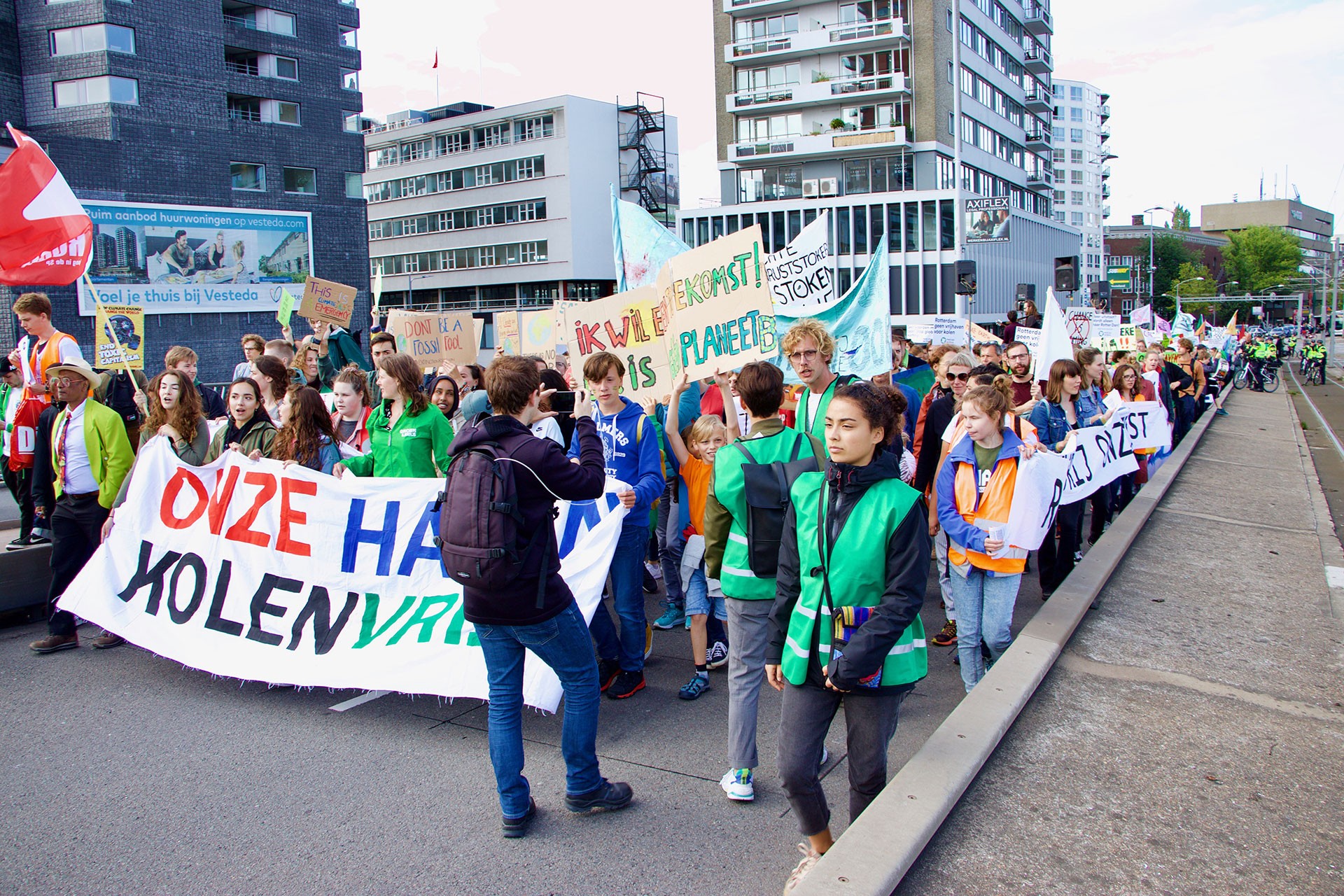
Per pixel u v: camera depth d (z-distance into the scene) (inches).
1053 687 182.7
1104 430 302.5
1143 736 160.2
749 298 230.7
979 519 185.5
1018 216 2364.7
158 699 203.9
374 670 195.3
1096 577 252.7
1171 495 409.7
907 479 244.2
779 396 160.4
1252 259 5403.5
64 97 1568.7
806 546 120.3
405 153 3078.2
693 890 129.6
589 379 212.2
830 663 115.7
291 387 266.1
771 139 2076.8
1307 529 337.4
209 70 1680.6
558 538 203.5
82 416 235.9
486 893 129.0
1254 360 1416.1
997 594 188.4
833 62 2014.0
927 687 208.7
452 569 139.9
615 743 180.7
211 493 228.7
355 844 142.3
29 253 304.2
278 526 217.8
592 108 2755.9
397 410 236.1
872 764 122.3
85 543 243.9
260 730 187.0
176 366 265.7
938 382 310.7
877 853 116.6
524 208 2807.6
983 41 2242.9
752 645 153.3
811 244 379.2
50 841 144.1
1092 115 5162.4
